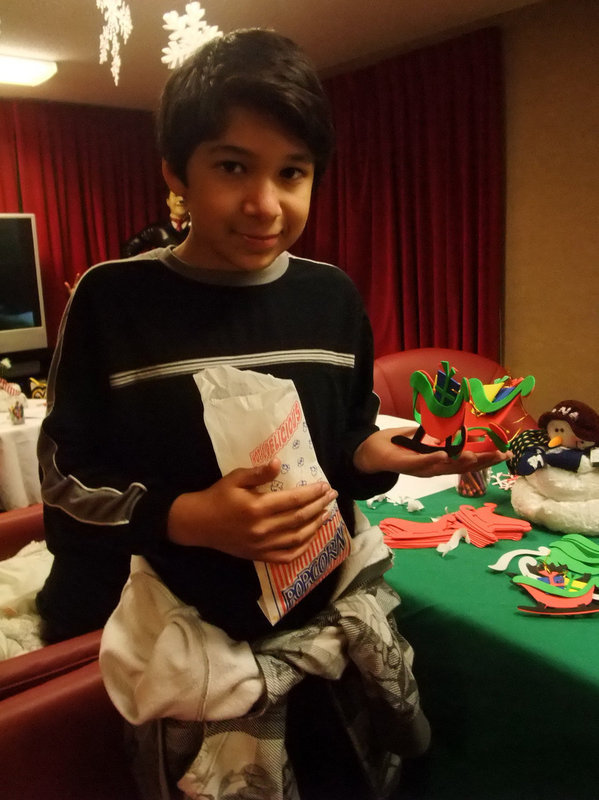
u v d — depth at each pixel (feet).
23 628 4.02
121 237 14.92
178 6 7.84
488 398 2.92
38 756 2.87
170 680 2.10
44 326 12.66
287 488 1.96
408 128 9.93
